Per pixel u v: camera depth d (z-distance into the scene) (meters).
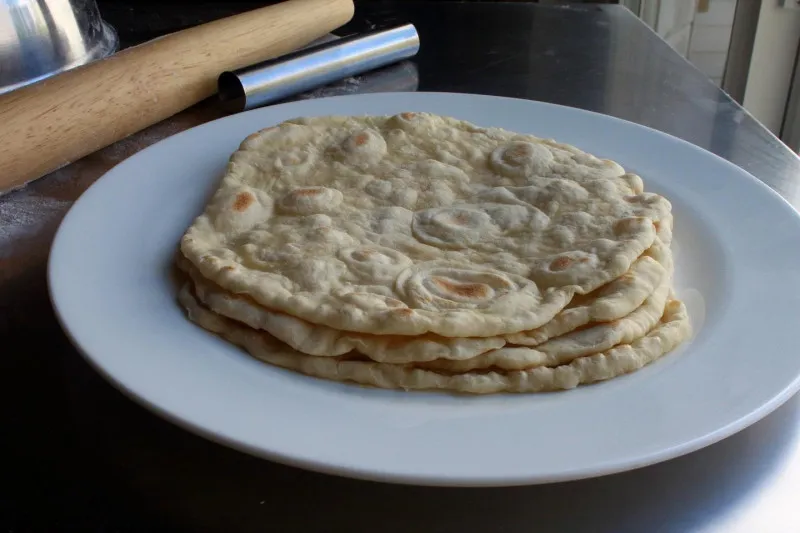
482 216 0.52
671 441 0.42
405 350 0.46
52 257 0.49
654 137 0.61
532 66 0.82
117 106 0.63
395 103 0.64
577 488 0.43
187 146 0.59
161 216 0.54
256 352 0.46
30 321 0.50
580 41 0.89
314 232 0.51
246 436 0.41
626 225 0.51
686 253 0.53
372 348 0.46
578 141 0.61
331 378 0.45
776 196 0.55
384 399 0.44
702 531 0.42
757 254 0.52
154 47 0.68
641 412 0.43
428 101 0.65
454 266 0.50
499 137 0.58
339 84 0.76
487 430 0.42
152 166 0.57
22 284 0.52
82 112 0.62
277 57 0.72
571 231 0.51
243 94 0.69
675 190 0.57
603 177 0.55
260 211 0.53
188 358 0.45
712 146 0.69
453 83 0.78
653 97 0.77
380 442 0.42
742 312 0.48
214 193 0.54
